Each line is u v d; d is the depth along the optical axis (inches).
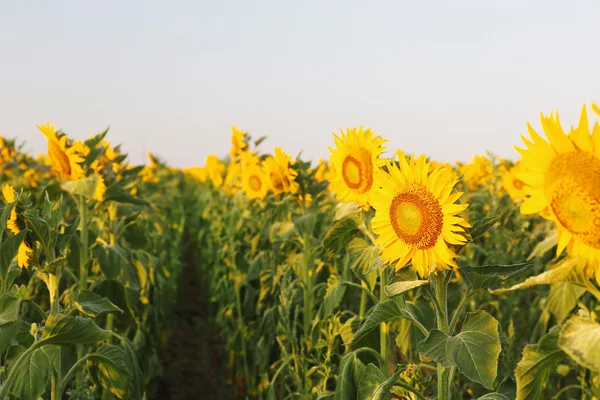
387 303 120.6
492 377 96.8
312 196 252.8
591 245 81.6
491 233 304.8
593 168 80.4
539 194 86.3
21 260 140.6
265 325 268.4
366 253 161.8
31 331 129.6
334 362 215.3
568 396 214.1
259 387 273.7
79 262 219.5
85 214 218.4
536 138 85.8
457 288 262.4
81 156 222.5
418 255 116.0
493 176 317.1
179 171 964.6
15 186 349.7
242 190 365.7
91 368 156.5
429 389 205.5
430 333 105.8
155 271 302.5
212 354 387.5
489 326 103.0
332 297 183.0
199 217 672.4
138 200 225.5
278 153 251.6
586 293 202.1
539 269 243.0
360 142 159.5
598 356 74.3
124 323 229.0
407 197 116.4
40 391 135.3
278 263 292.5
